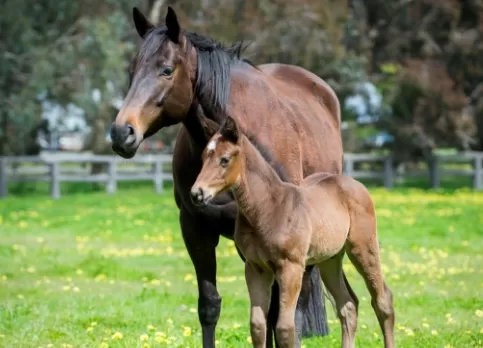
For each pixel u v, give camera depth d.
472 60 43.91
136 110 8.04
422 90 41.53
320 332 10.07
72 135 55.38
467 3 44.81
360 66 39.19
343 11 38.94
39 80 34.47
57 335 10.34
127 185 40.78
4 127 36.50
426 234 21.34
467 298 13.18
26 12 35.84
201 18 37.78
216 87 8.45
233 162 7.47
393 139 43.41
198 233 8.80
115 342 9.86
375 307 8.74
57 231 21.97
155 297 13.27
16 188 39.03
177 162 8.88
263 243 7.67
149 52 8.26
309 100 10.39
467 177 48.34
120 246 19.55
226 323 11.55
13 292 13.77
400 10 45.16
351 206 8.56
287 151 8.87
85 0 37.94
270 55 36.25
